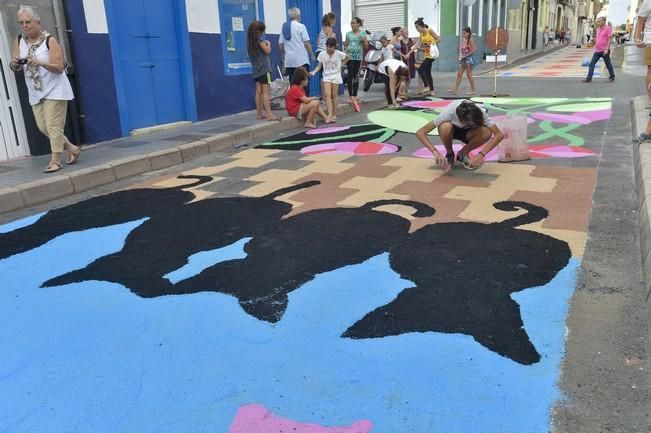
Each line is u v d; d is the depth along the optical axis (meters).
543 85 14.49
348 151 7.48
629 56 24.14
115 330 3.15
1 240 4.72
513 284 3.40
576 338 2.82
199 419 2.38
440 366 2.64
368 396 2.47
